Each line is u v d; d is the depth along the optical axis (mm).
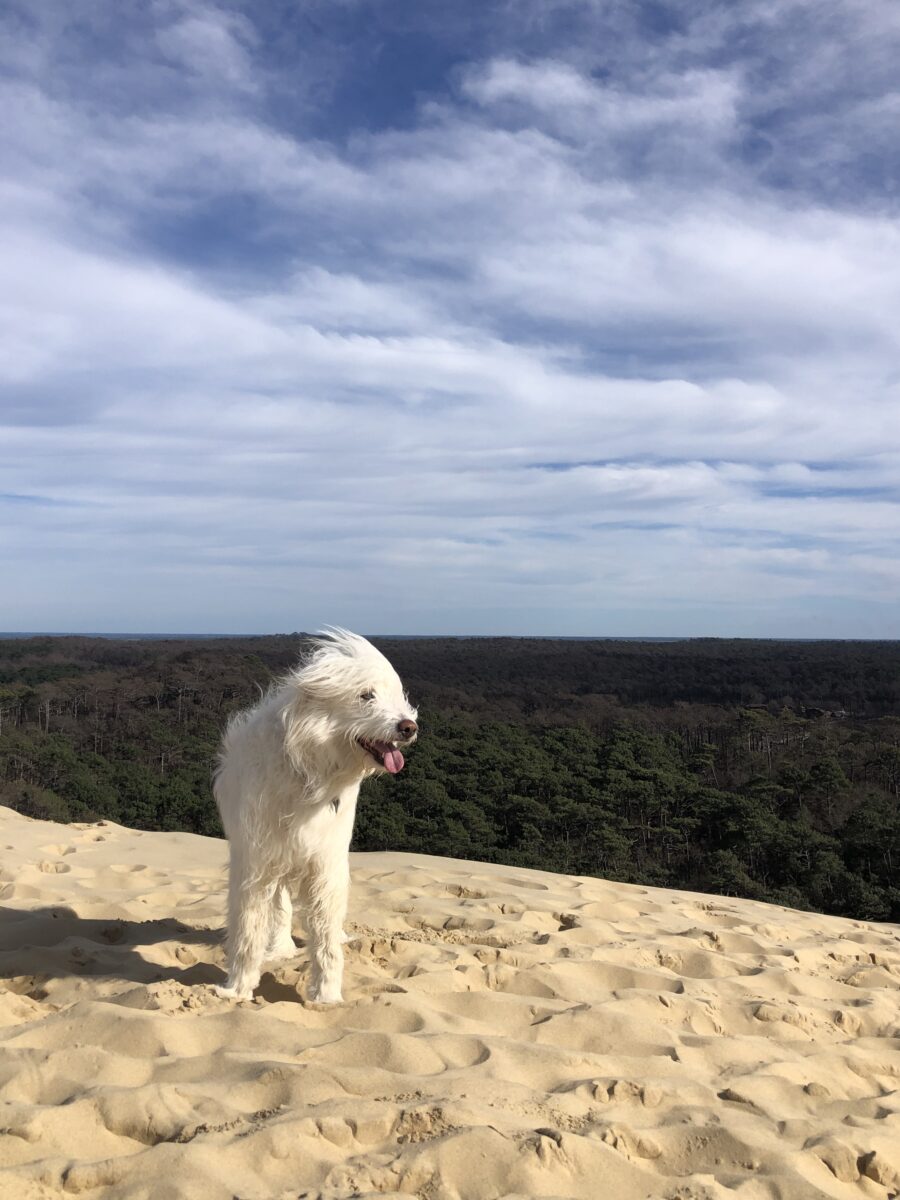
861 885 23656
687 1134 1666
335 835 2211
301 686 2145
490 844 26719
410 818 26891
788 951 3092
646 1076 1927
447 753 32938
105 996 2139
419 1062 1832
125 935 2781
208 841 4598
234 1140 1471
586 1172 1510
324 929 2191
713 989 2533
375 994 2195
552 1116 1669
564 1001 2281
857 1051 2219
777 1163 1598
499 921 3111
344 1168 1433
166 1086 1622
